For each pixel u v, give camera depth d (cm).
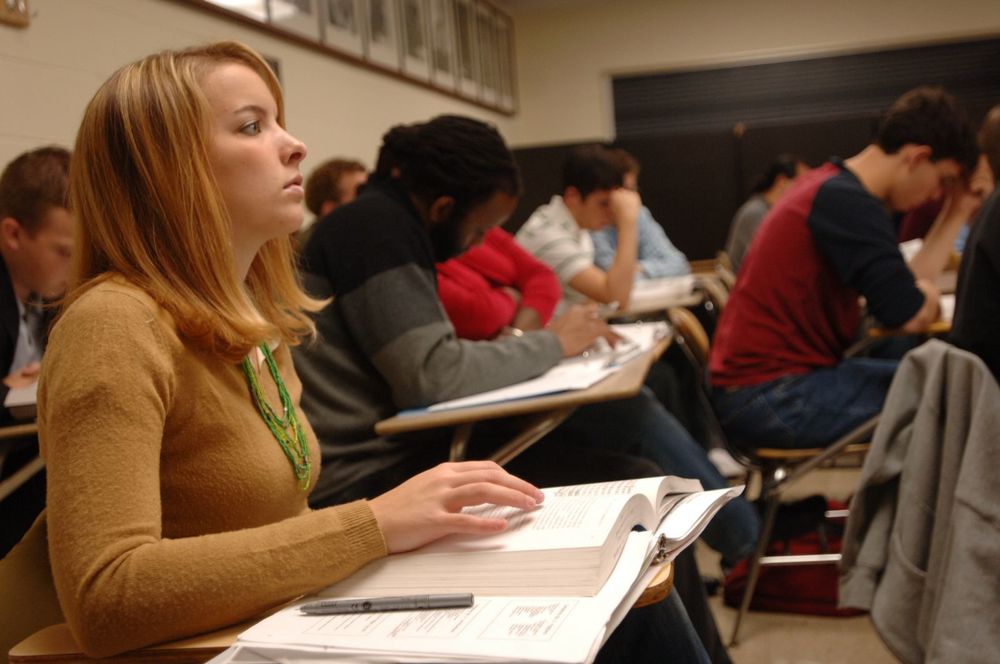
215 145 90
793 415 206
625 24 704
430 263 168
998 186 171
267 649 68
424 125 173
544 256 318
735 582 228
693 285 360
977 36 662
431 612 71
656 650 95
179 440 84
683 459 199
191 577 72
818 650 201
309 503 160
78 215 90
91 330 78
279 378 100
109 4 234
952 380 145
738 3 689
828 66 688
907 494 149
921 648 145
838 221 213
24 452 174
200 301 87
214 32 285
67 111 218
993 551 133
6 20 200
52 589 89
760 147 606
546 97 718
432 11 515
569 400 147
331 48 374
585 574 71
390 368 157
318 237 165
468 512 88
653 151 618
